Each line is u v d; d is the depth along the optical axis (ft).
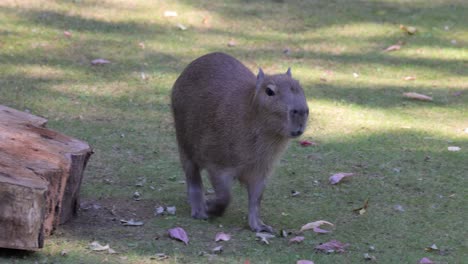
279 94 27.61
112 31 56.34
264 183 29.68
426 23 62.54
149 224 29.45
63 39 53.98
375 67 53.93
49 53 51.65
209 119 29.60
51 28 55.57
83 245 26.53
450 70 54.03
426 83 51.37
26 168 25.67
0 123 28.73
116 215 30.25
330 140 41.42
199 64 31.55
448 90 50.16
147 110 44.52
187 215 30.96
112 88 47.26
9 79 47.06
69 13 58.54
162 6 61.77
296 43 57.41
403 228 30.48
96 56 51.93
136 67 50.80
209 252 26.73
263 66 52.42
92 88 47.01
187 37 56.70
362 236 29.48
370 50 57.26
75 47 53.01
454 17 64.18
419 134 42.60
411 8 65.92
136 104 45.29
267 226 29.63
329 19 62.34
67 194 28.35
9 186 23.84
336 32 60.03
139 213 30.76
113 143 39.29
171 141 40.29
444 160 38.81
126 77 49.11
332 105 46.60
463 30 61.72
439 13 64.90
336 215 31.81
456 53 57.31
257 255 26.76
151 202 32.30
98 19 58.23
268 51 55.36
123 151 38.37
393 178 36.35
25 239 24.36
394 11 64.90
